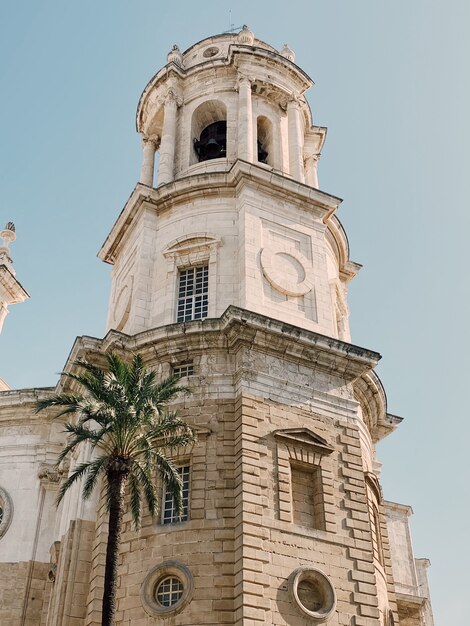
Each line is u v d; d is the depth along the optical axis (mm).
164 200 38781
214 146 44438
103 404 25641
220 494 27828
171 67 45281
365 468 32969
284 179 37906
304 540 27406
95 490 30781
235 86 44312
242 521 26562
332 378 32375
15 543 36562
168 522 28281
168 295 35438
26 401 39906
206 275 35969
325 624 25953
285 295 34938
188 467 29219
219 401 30109
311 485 29578
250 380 30156
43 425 39812
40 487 37812
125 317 36844
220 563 26297
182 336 31625
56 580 30344
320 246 37562
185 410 30141
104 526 29250
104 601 23219
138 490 25484
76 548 29297
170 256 36656
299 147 42531
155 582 26625
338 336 39875
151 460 26438
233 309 30688
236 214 37094
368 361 32656
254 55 44156
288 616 25453
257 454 28438
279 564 26344
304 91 46062
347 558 27953
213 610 25391
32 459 38906
